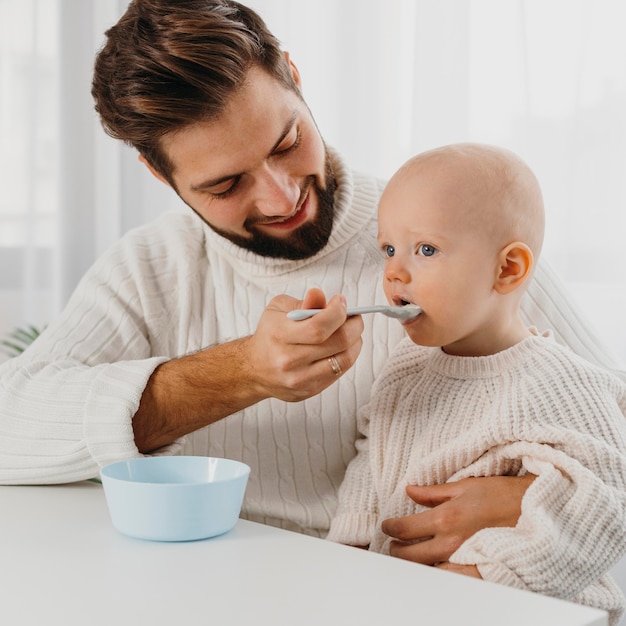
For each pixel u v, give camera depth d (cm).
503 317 102
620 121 164
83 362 125
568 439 92
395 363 113
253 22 111
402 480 104
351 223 127
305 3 212
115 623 59
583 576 87
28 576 68
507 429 95
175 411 104
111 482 78
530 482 94
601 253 168
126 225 254
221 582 67
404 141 202
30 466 102
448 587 65
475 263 97
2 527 83
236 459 127
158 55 103
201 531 77
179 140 107
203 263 135
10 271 263
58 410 104
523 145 174
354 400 124
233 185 111
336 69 209
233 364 101
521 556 84
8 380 112
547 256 173
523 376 98
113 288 134
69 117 258
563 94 170
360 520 109
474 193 97
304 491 125
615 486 91
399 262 100
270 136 107
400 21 201
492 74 178
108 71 111
